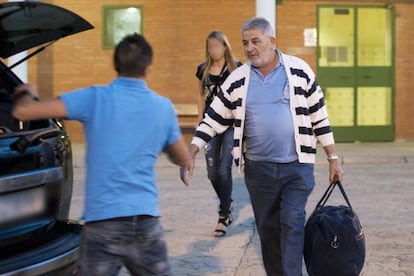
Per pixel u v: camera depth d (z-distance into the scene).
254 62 5.98
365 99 18.34
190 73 18.22
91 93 4.46
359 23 18.20
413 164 15.25
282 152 6.00
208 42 8.59
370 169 14.46
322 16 18.16
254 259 7.80
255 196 6.19
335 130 18.34
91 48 18.28
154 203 4.53
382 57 18.31
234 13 18.09
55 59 18.28
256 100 6.02
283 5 18.08
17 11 5.33
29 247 5.05
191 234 8.89
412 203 10.78
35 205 5.11
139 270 4.51
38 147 5.18
